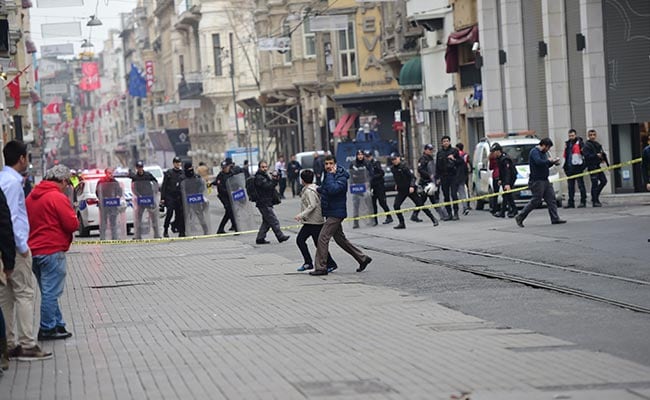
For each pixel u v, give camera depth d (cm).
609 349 2742
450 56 11419
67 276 5331
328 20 10744
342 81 15225
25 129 15412
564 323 3181
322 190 4800
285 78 17925
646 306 3384
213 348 2986
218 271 5216
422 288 4159
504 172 7231
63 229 3300
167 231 7850
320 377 2502
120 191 7650
